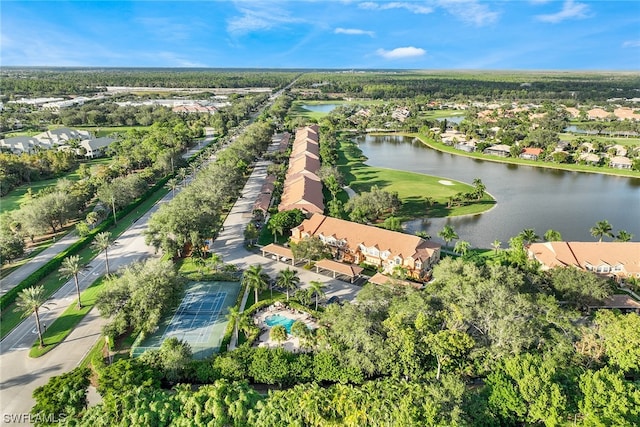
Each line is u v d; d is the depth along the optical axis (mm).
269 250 133750
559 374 70188
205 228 134750
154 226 133875
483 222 164750
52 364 86375
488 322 80375
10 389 79750
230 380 77938
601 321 81125
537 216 171500
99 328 98188
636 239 150375
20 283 112938
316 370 77812
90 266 128750
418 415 63219
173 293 98375
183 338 93750
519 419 66750
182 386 73312
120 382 71125
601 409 63594
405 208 179000
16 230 144625
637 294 112500
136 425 64625
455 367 76875
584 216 172000
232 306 107250
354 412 66062
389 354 76688
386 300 91625
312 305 107000
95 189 188875
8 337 94812
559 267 107812
